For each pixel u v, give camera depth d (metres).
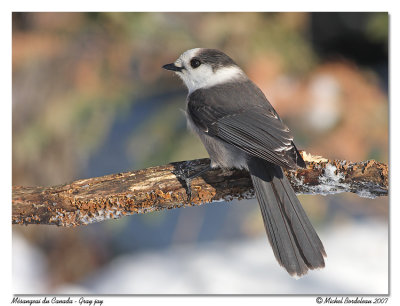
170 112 11.74
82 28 11.65
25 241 12.55
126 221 12.29
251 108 7.93
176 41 11.73
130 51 11.80
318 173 7.01
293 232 6.81
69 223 7.27
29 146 11.65
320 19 13.27
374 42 13.29
